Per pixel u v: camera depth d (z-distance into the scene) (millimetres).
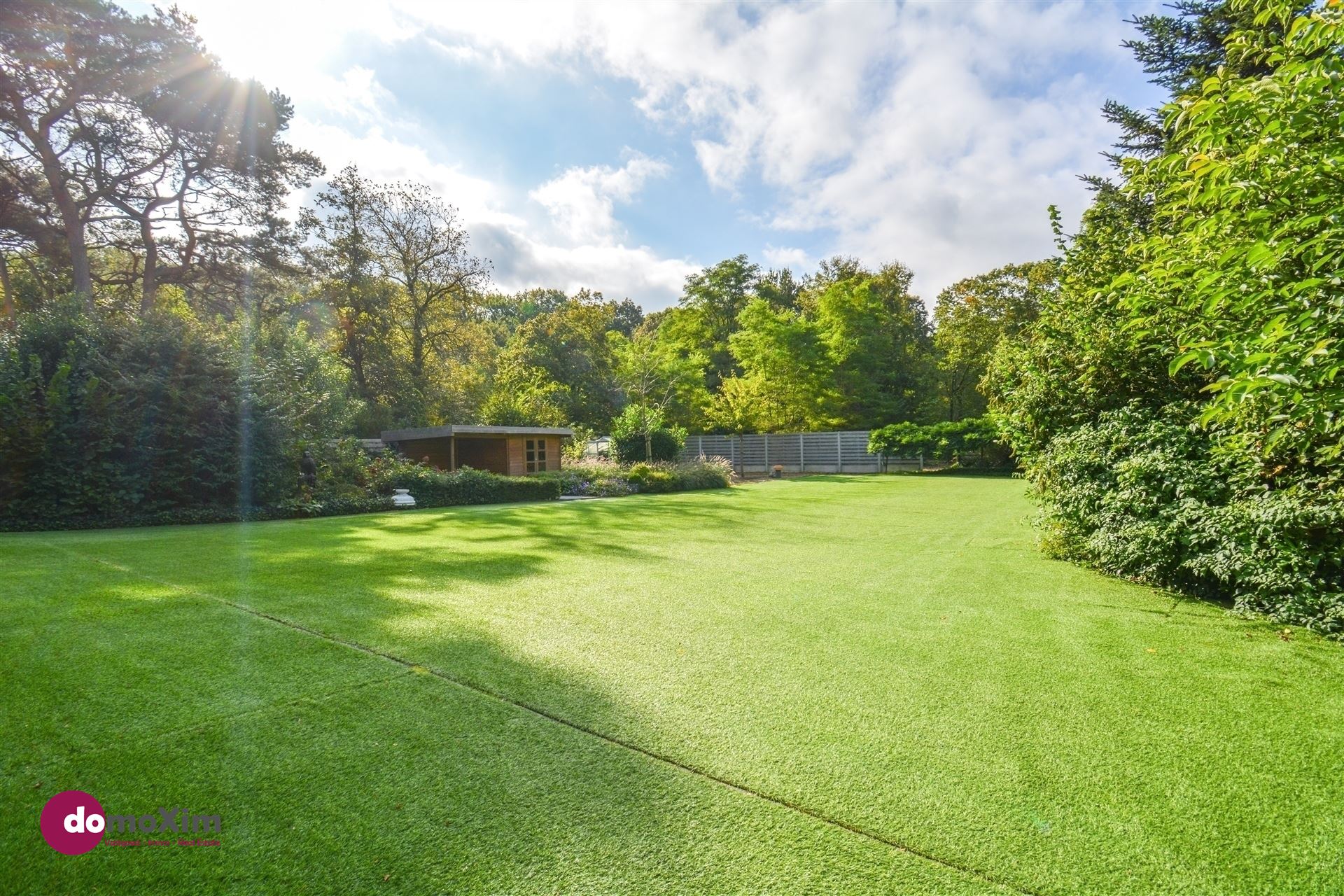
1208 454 4699
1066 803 1909
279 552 6191
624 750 2238
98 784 1956
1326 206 2848
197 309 19734
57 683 2727
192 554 6004
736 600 4473
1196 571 4402
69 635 3377
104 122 16266
